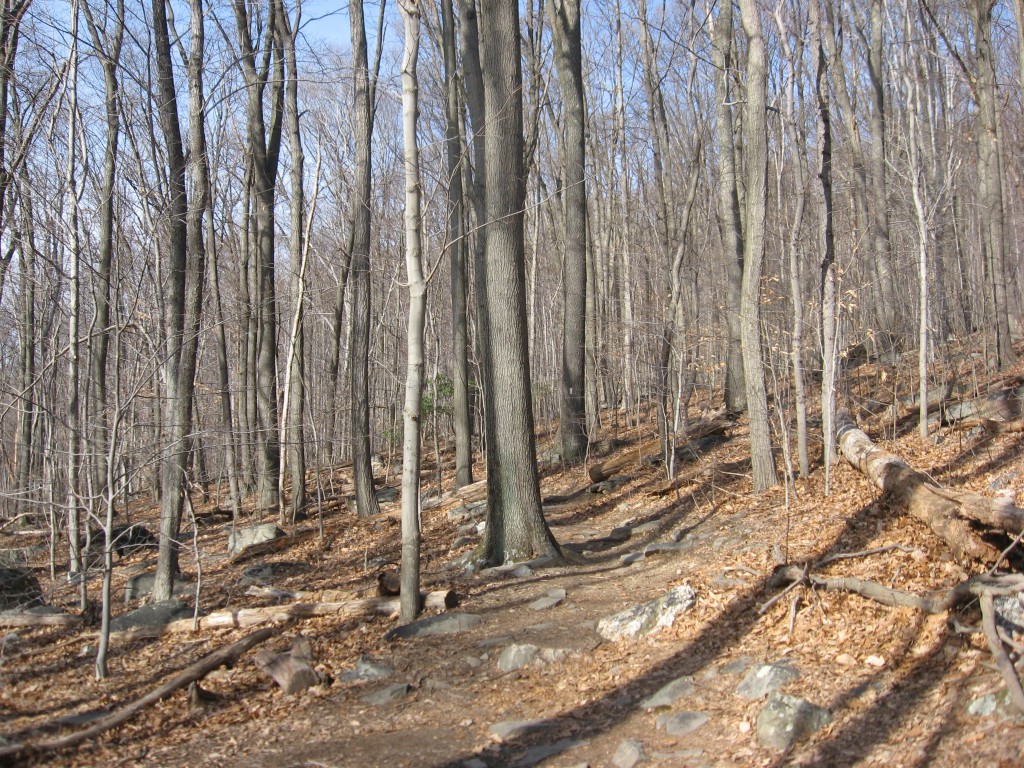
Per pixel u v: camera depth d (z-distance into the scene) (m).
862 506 9.61
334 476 22.05
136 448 9.08
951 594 6.02
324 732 6.38
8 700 7.40
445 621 8.41
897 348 18.89
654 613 7.67
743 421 16.88
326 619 9.09
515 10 10.41
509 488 10.66
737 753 5.09
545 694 6.62
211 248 17.23
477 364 20.45
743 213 19.84
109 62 11.32
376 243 23.92
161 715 6.89
